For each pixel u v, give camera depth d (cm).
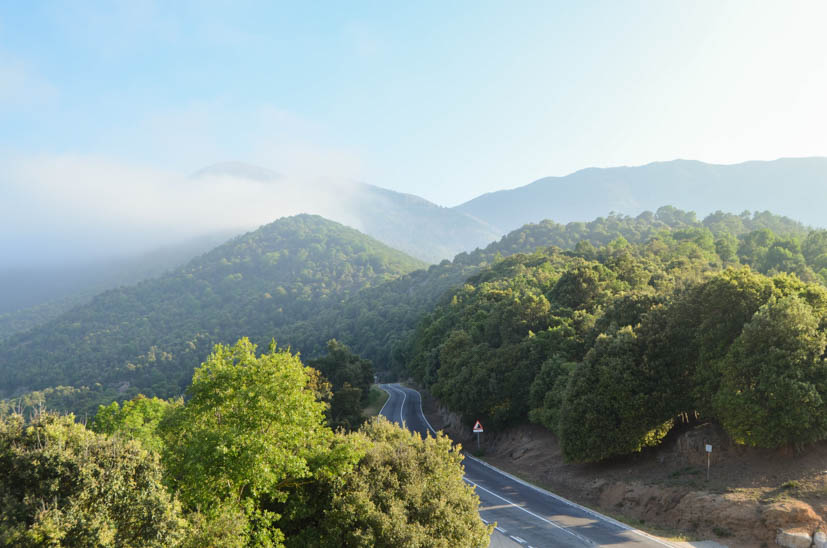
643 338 3069
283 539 1493
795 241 10306
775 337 2405
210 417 1593
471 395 4728
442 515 1648
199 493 1391
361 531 1466
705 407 2759
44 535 930
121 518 1112
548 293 6462
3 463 1053
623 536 2155
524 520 2470
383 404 8031
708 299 2906
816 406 2238
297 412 1584
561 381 3766
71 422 1233
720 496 2189
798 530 1842
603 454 2941
